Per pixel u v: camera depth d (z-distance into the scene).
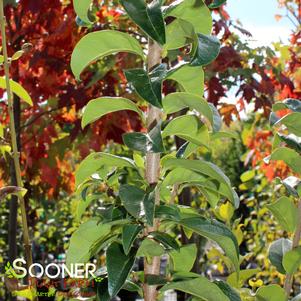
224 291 1.43
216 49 1.31
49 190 4.59
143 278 1.51
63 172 4.67
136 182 1.43
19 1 3.29
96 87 3.74
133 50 1.42
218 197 1.60
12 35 3.55
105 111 1.46
